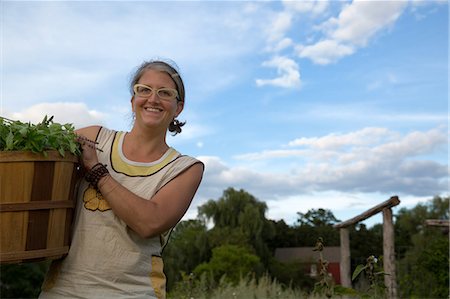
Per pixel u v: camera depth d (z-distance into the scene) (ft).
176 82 7.55
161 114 7.38
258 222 99.50
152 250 7.22
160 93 7.37
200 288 23.53
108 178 6.90
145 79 7.41
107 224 6.93
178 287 25.13
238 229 97.45
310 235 106.32
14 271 76.43
